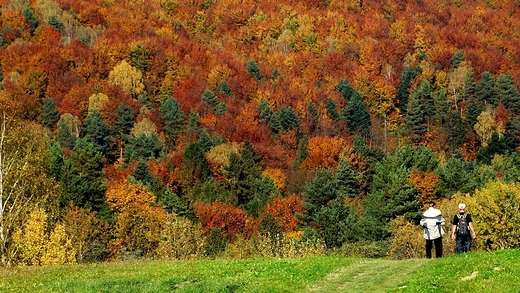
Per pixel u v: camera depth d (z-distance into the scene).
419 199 89.94
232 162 118.75
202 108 171.62
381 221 81.69
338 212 84.00
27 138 47.03
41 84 170.50
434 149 161.25
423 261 27.52
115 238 73.62
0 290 22.64
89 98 164.62
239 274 25.97
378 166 100.56
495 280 20.69
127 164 127.69
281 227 90.44
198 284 23.70
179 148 147.38
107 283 24.03
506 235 66.81
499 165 123.25
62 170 76.44
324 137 140.88
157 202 96.94
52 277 26.30
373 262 28.95
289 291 23.23
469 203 69.62
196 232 68.38
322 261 29.14
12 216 41.91
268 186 111.81
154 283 24.08
